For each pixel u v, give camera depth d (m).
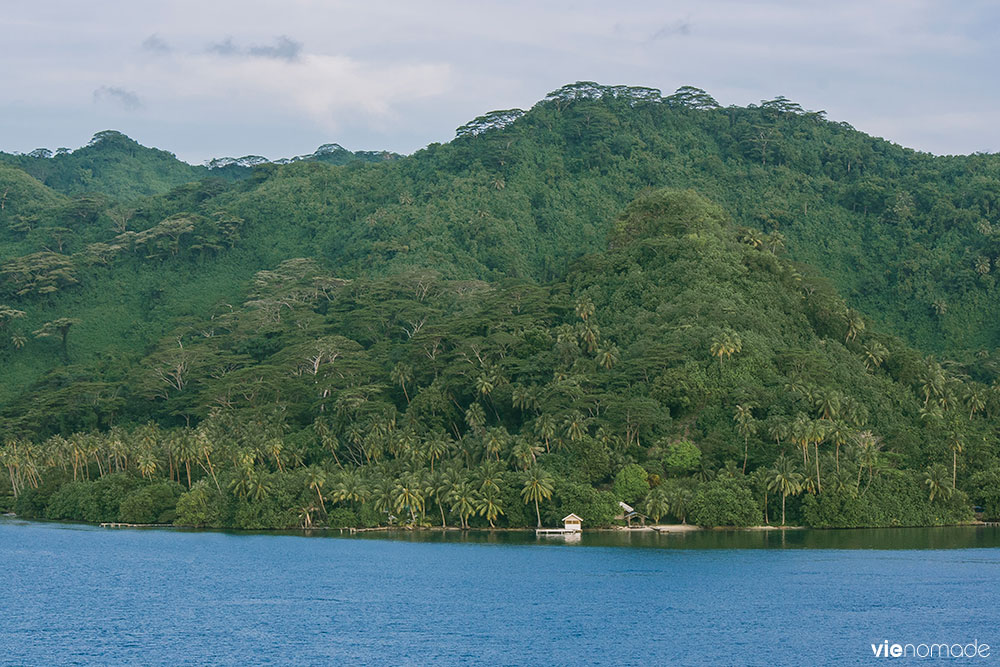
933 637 175.25
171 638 178.00
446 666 161.38
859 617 187.00
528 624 183.88
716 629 180.25
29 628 185.38
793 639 174.38
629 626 182.38
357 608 196.75
